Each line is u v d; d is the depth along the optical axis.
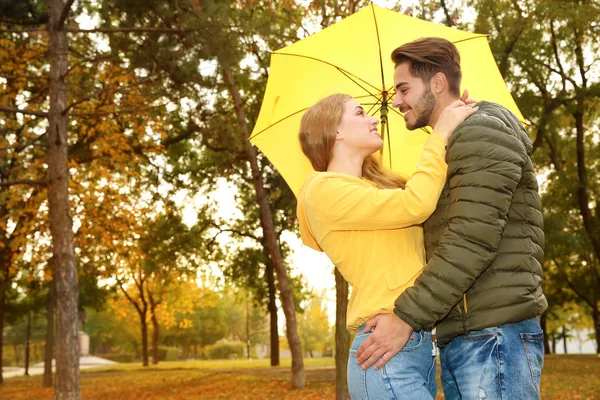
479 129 2.10
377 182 2.55
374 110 3.47
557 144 26.33
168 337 72.56
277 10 12.93
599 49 21.50
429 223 2.31
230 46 12.69
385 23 3.46
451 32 3.36
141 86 13.45
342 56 3.51
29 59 14.61
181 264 25.00
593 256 31.14
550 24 20.38
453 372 2.21
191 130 19.36
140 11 13.16
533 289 2.09
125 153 16.83
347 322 2.37
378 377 2.16
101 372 32.47
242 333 90.56
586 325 52.03
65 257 11.26
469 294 2.12
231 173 22.00
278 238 25.55
